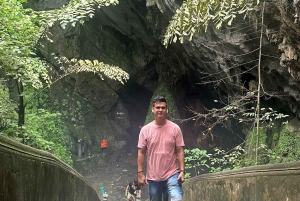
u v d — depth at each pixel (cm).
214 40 995
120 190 1717
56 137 1259
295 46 681
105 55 2042
